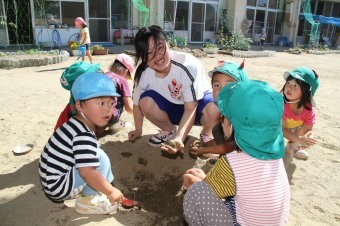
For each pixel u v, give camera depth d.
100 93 2.04
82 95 2.04
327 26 23.66
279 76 8.72
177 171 3.17
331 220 2.49
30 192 2.58
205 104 3.13
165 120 3.34
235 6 17.91
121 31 14.90
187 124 2.92
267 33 20.48
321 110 5.43
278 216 1.83
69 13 13.77
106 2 14.56
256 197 1.78
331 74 9.77
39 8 13.02
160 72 2.92
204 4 17.47
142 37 2.49
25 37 13.49
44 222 2.23
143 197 2.81
